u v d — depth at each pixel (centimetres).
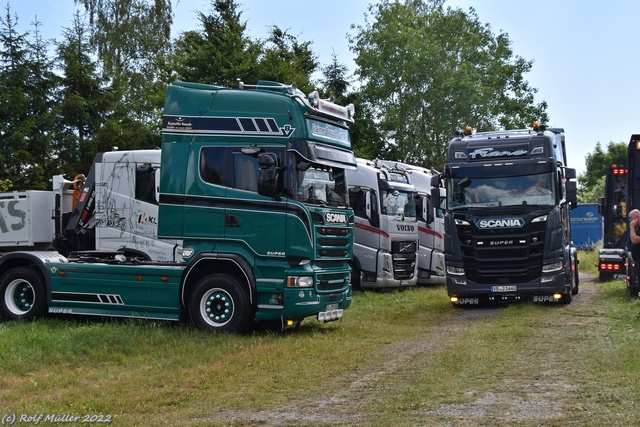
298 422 694
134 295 1302
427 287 2452
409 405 732
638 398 716
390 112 4584
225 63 3425
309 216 1221
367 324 1441
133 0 4275
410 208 2338
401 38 4669
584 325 1328
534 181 1697
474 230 1706
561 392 768
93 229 1631
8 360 1003
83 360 1034
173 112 1288
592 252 3975
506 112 5053
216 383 879
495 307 1738
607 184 2489
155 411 759
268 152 1235
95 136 3112
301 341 1169
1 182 2522
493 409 706
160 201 1280
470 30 5081
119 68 4188
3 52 2905
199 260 1250
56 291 1356
